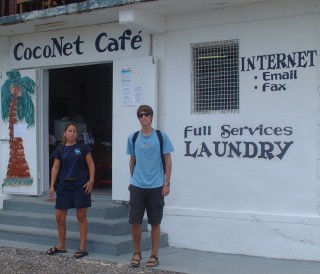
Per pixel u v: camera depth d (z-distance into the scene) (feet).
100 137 37.04
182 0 23.58
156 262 21.99
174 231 25.72
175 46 26.04
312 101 22.82
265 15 23.79
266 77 23.77
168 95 26.22
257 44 23.99
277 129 23.48
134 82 26.73
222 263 22.57
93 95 39.55
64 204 23.43
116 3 24.41
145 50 26.78
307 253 22.70
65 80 38.63
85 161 23.54
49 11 26.61
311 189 22.77
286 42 23.35
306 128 22.93
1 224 28.17
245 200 24.14
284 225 23.12
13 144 30.42
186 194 25.57
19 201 28.99
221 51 25.09
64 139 23.80
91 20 27.37
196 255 24.07
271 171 23.57
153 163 21.54
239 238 24.11
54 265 22.24
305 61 22.97
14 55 30.89
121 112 27.20
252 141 24.03
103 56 28.07
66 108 38.73
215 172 24.88
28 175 29.96
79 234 25.29
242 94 24.32
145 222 26.17
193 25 25.54
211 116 25.05
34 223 27.27
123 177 27.09
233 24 24.54
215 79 25.25
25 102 30.07
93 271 21.29
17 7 31.22
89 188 23.25
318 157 22.66
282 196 23.34
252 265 22.20
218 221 24.61
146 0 23.67
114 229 24.82
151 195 21.57
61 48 29.30
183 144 25.72
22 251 24.67
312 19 22.84
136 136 21.88
